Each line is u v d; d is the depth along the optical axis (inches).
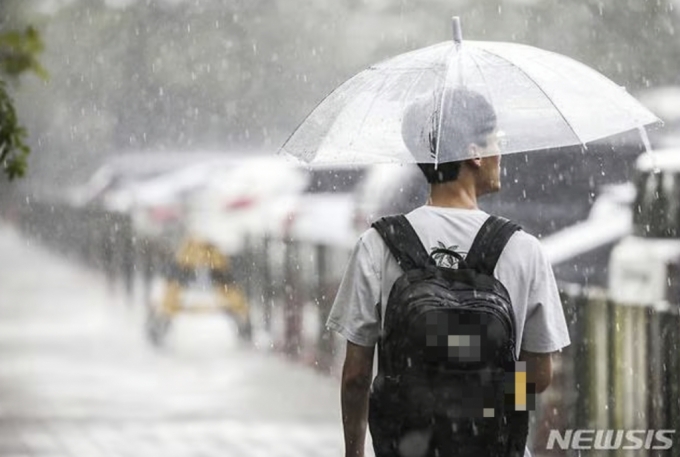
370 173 1493.6
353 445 425.4
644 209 1014.4
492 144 416.8
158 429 885.2
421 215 412.8
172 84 2974.9
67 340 1294.3
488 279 400.8
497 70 440.8
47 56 2972.4
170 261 1412.4
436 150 411.5
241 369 1123.3
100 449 827.4
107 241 2087.8
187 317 1407.5
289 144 459.2
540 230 1166.3
